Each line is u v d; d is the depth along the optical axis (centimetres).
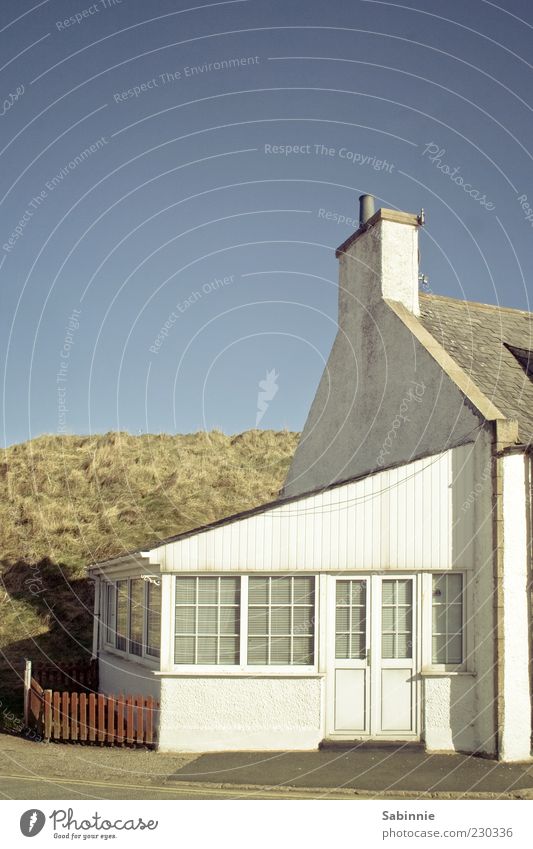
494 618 1148
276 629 1197
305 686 1178
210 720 1168
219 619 1196
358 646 1202
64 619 2166
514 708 1133
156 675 1180
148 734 1200
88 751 1180
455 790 961
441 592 1217
